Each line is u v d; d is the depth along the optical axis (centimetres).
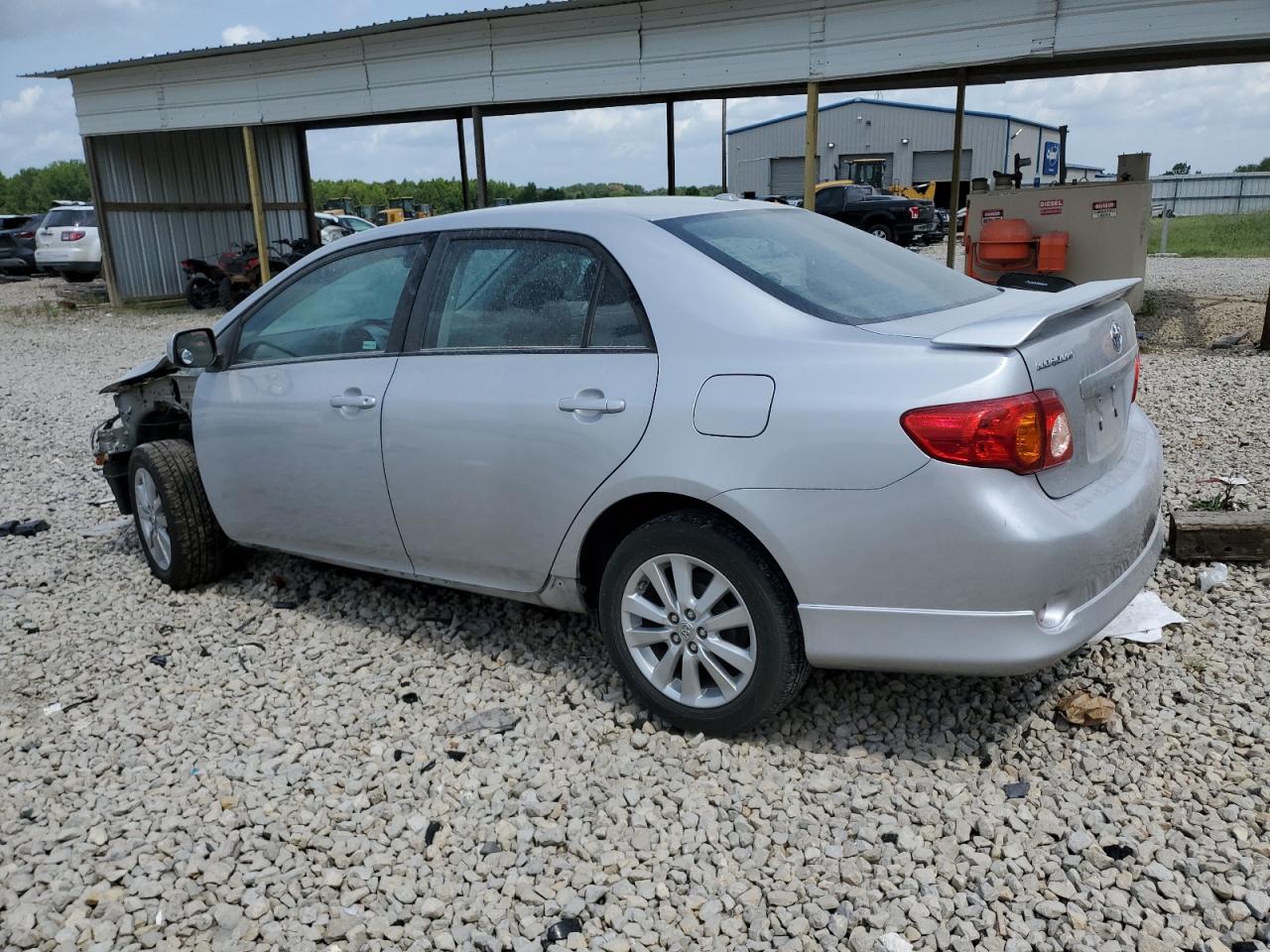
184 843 292
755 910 256
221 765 333
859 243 385
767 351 300
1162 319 1216
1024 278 455
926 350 281
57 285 2580
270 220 2230
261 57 1619
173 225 2088
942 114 4356
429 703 367
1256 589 416
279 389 419
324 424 400
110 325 1742
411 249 393
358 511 401
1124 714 330
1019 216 1173
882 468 277
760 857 275
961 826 280
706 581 322
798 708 347
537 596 368
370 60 1498
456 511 368
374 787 317
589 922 256
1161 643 376
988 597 274
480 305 367
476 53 1384
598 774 316
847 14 1123
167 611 468
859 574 286
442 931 255
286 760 335
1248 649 369
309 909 264
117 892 274
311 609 458
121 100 1834
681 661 330
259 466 431
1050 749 316
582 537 338
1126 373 337
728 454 299
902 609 284
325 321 415
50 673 410
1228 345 1016
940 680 360
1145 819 280
